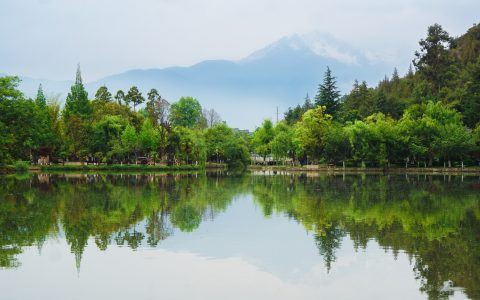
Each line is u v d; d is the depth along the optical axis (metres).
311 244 24.84
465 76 135.75
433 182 65.31
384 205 39.34
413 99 126.75
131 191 51.84
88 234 27.44
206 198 45.47
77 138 97.31
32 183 62.34
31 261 21.58
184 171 100.69
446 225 29.84
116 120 103.19
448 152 93.81
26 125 82.00
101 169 94.88
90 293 17.33
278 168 117.44
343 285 18.14
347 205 39.56
